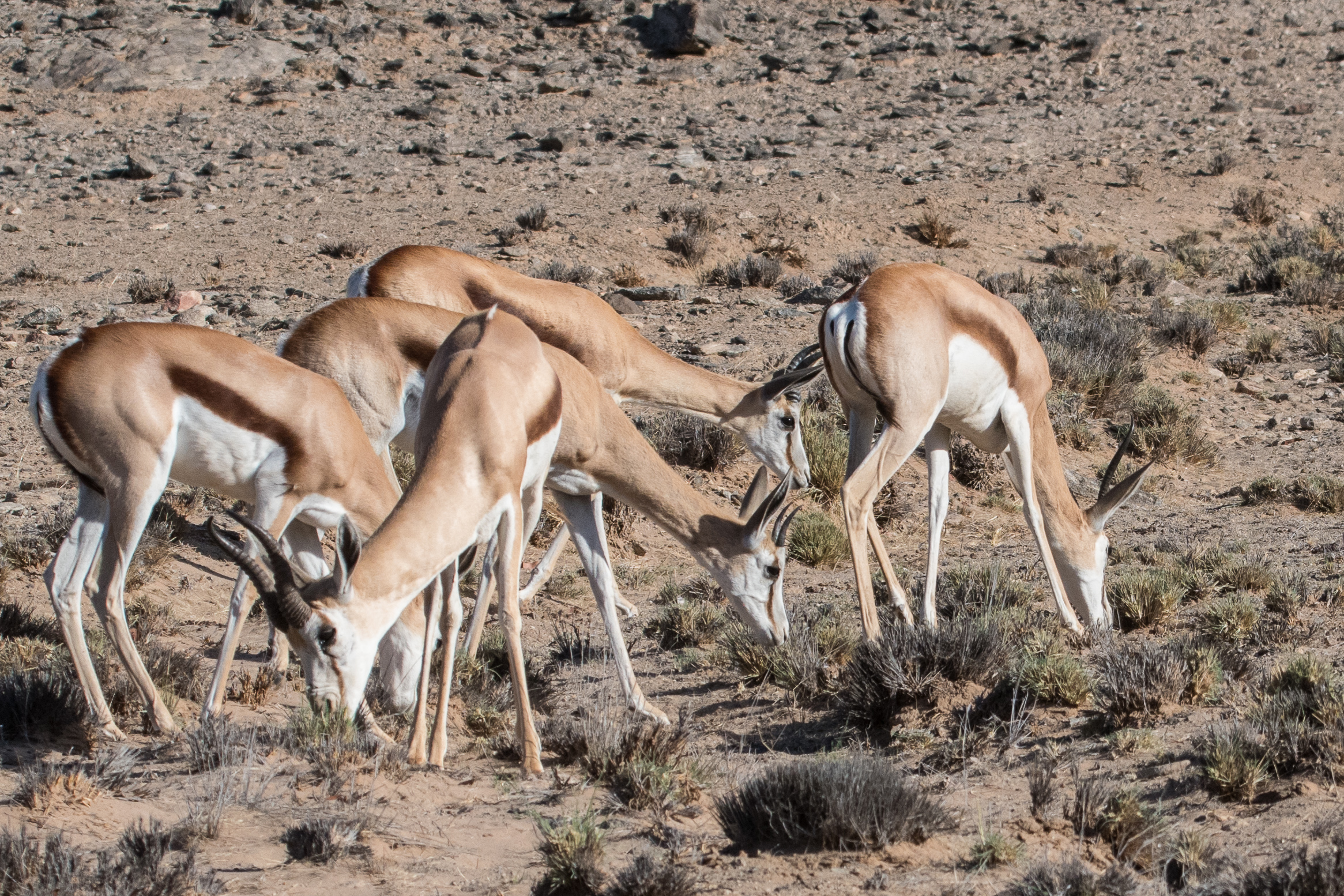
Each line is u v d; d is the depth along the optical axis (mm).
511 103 145250
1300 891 15281
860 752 22625
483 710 26562
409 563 22078
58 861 16172
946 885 16797
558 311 35750
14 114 133375
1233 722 21766
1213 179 116312
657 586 40094
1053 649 27391
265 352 26688
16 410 48938
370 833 18812
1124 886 16234
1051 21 190625
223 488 26594
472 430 22938
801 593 38250
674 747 23094
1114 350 63031
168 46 151375
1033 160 121438
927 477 50156
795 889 16844
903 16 192375
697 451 49312
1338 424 59219
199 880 16297
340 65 153375
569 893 16875
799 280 77875
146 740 24250
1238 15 195500
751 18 188875
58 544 35312
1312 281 82688
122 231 87875
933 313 31609
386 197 100250
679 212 91750
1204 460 53906
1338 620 31844
